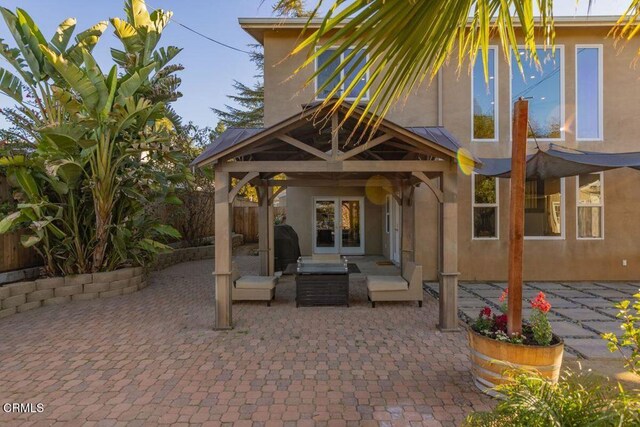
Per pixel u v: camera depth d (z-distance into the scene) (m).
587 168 7.45
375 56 1.32
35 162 6.41
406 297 6.55
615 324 5.63
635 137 8.87
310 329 5.35
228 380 3.75
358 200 13.16
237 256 13.65
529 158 7.10
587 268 8.94
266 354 4.42
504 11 1.56
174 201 8.70
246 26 9.00
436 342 4.82
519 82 8.91
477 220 8.96
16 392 3.50
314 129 5.93
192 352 4.48
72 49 7.16
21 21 6.63
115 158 7.46
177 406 3.25
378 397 3.41
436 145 5.11
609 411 1.84
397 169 5.29
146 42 7.75
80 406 3.25
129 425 2.97
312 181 8.88
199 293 7.75
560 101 8.88
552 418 1.88
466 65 8.88
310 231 12.43
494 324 3.71
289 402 3.32
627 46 8.87
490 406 3.23
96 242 7.41
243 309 6.44
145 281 8.62
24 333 5.14
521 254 3.46
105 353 4.44
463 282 8.86
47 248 6.89
